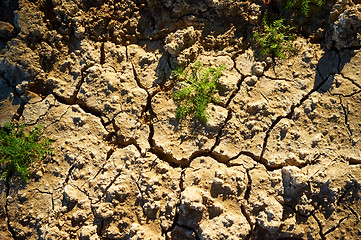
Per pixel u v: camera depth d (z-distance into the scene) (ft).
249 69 4.48
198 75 4.46
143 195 4.27
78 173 4.36
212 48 4.54
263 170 4.29
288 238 4.21
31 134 4.46
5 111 4.51
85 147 4.40
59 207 4.31
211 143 4.36
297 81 4.42
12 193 4.38
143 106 4.45
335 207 4.22
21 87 4.50
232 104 4.41
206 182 4.27
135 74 4.52
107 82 4.48
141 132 4.41
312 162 4.28
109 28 4.59
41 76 4.54
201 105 4.38
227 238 4.13
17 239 4.33
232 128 4.36
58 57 4.57
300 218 4.21
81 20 4.57
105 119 4.45
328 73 4.42
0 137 4.42
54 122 4.47
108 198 4.27
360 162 4.27
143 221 4.25
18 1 4.54
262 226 4.17
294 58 4.47
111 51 4.56
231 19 4.54
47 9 4.58
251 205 4.22
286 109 4.38
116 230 4.25
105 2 4.60
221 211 4.20
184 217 4.21
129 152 4.36
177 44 4.42
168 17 4.56
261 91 4.42
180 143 4.37
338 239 4.21
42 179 4.38
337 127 4.33
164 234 4.23
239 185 4.24
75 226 4.27
